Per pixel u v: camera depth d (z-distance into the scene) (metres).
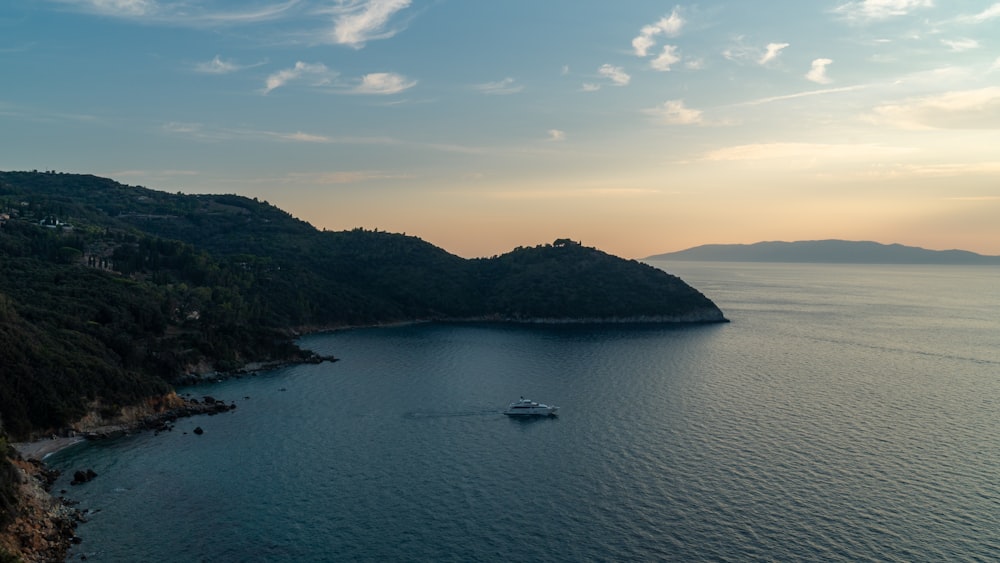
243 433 137.75
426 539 90.62
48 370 135.75
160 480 110.50
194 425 143.62
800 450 123.94
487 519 96.50
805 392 173.38
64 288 197.25
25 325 148.75
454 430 141.25
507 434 137.88
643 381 189.12
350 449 127.88
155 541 89.00
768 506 99.12
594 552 86.69
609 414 152.00
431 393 175.00
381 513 98.62
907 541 88.12
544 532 92.25
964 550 85.62
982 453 121.31
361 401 166.25
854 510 97.38
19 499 90.38
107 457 121.00
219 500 102.69
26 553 81.31
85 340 161.12
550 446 129.38
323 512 98.94
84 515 96.06
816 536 89.75
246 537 90.75
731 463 117.38
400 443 131.88
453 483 110.38
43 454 120.38
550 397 169.62
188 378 185.88
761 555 85.12
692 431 137.00
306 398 169.62
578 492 105.81
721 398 166.50
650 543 88.69
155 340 192.88
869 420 144.50
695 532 91.44
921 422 142.88
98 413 137.88
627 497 103.44
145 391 150.00
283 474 114.12
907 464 115.81
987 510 96.88
